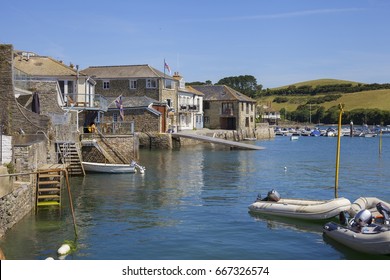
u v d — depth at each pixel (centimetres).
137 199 2694
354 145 8369
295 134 12356
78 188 3041
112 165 3731
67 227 2028
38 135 2680
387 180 3609
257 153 6162
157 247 1777
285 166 4566
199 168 4284
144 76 7438
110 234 1941
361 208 2167
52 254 1666
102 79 7519
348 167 4544
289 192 3028
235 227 2080
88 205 2502
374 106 18300
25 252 1677
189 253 1711
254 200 2698
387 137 11656
